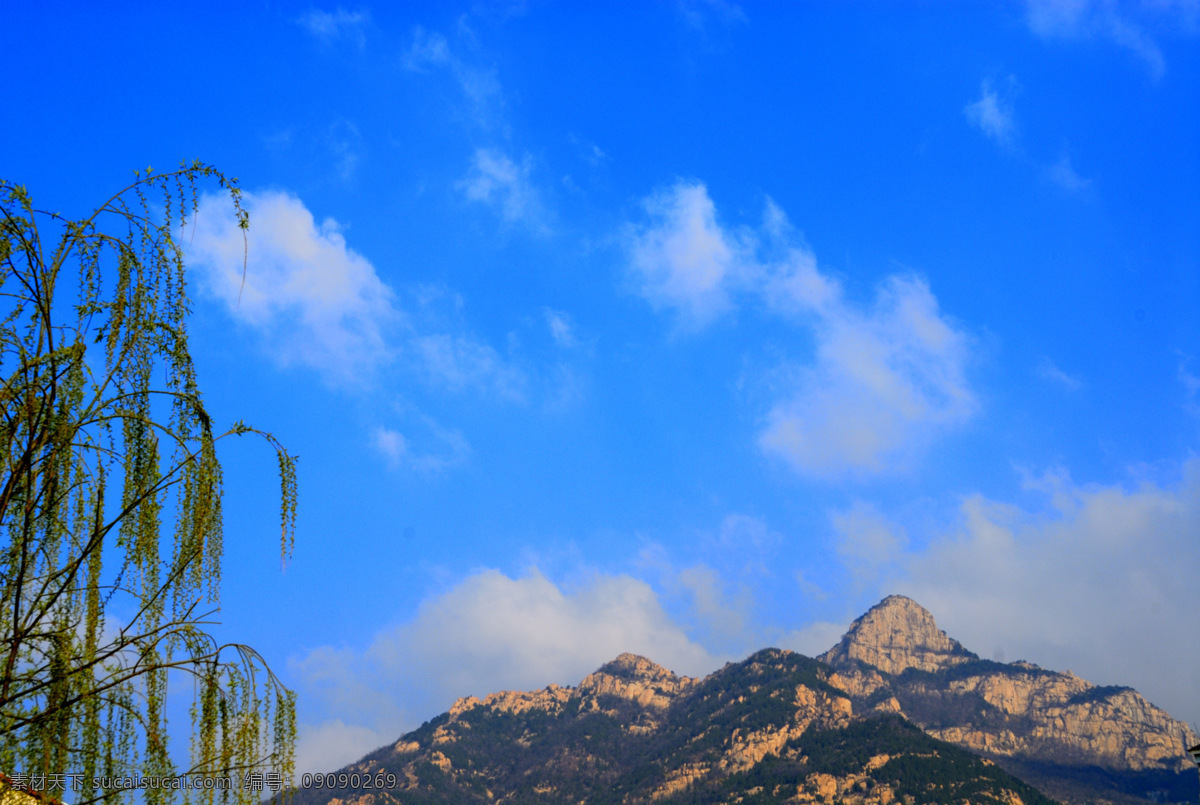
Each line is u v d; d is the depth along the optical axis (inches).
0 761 476.7
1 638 491.8
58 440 523.5
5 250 522.0
